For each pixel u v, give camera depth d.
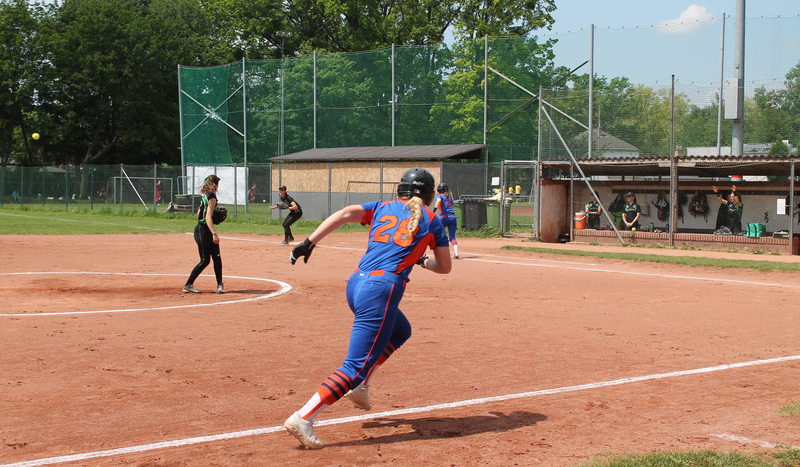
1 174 49.88
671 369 7.48
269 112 40.34
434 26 54.66
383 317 5.11
